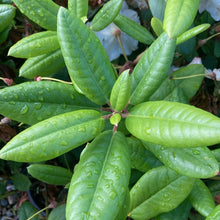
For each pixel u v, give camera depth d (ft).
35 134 1.31
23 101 1.49
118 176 1.33
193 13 1.32
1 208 3.56
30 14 1.66
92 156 1.39
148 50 1.50
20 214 2.64
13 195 3.53
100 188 1.31
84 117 1.38
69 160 2.58
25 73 1.76
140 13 2.29
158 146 1.56
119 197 1.30
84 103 1.60
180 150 1.53
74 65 1.41
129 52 2.28
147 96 1.50
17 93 1.48
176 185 1.71
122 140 1.44
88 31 1.40
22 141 1.30
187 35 1.68
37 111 1.52
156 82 1.48
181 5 1.31
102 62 1.45
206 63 2.46
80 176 1.34
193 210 2.19
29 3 1.64
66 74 2.14
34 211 2.64
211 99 2.31
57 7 1.68
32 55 1.66
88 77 1.44
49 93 1.53
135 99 1.51
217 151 1.83
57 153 1.32
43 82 1.53
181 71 1.95
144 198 1.73
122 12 2.12
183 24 1.28
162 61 1.45
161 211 1.74
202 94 2.31
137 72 1.52
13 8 1.78
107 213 1.26
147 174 1.71
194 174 1.49
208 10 2.20
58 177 2.22
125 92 1.36
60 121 1.34
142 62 1.51
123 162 1.37
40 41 1.66
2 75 2.30
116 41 2.21
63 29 1.36
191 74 1.95
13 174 3.18
